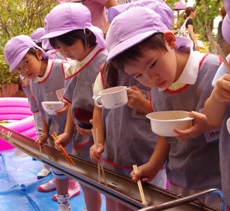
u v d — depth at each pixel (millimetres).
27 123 3672
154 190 1328
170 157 1535
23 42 2203
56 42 1858
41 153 2051
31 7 5836
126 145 1713
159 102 1486
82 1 2658
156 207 1007
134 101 1562
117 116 1731
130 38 1229
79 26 1854
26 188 2797
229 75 1021
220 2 3547
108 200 1896
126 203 1229
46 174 3033
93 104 1939
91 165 1711
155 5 1542
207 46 3713
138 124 1694
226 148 1195
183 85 1377
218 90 1044
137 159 1717
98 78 1778
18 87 5477
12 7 5781
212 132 1382
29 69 2209
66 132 2119
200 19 4371
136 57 1216
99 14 2658
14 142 2381
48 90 2285
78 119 1964
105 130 1851
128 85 1686
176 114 1382
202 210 1097
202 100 1341
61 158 1924
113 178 1517
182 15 5109
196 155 1433
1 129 2717
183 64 1360
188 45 1388
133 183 1431
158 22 1284
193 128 1281
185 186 1483
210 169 1431
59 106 2084
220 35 1408
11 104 4336
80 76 1970
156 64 1231
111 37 1290
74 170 1676
